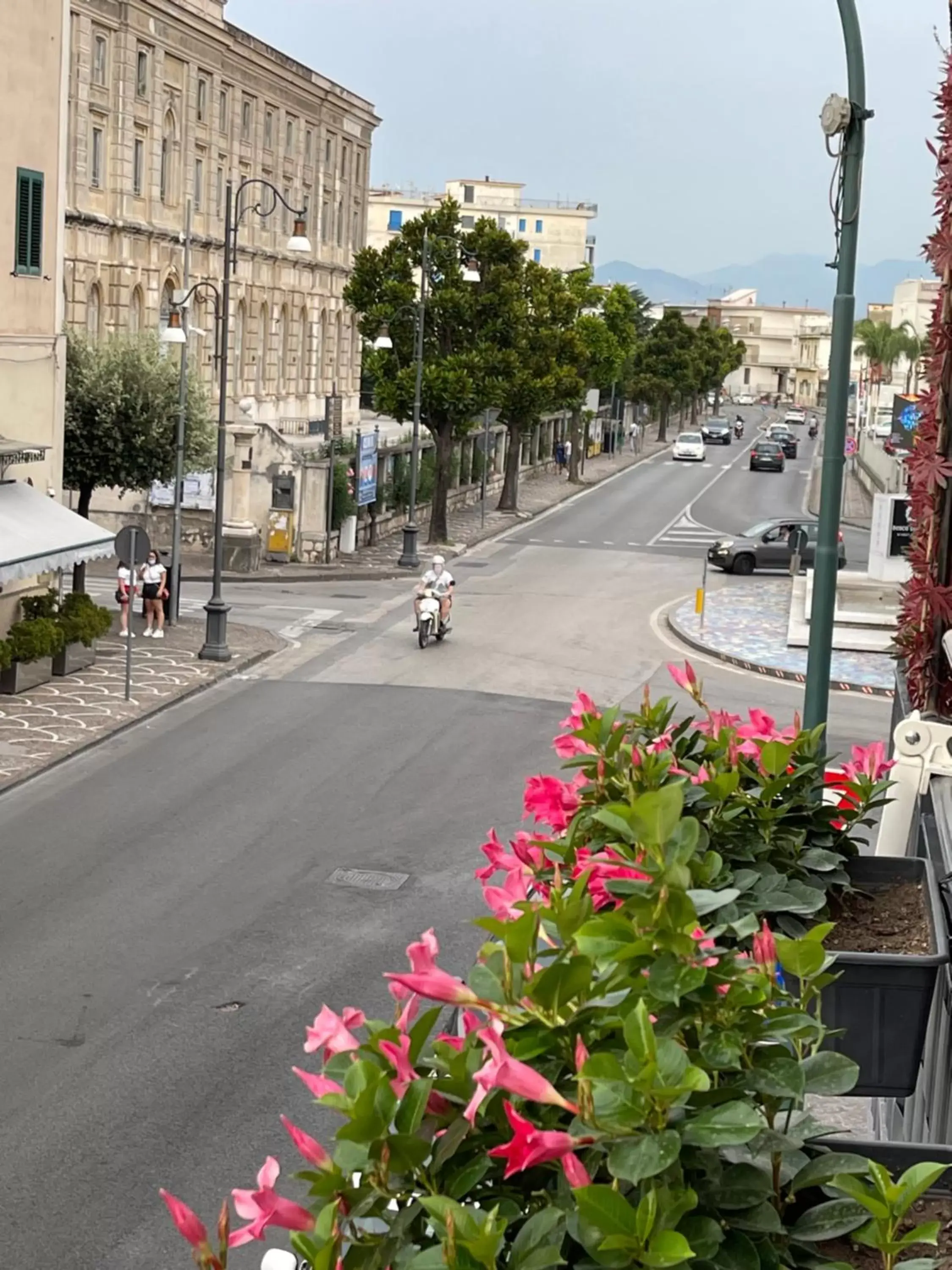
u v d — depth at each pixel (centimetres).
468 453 6344
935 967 499
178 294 5638
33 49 2592
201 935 1449
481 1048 314
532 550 5050
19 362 2619
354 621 3466
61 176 2722
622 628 3478
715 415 16512
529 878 432
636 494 7250
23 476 2662
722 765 579
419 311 4525
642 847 341
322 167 7175
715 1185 303
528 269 5800
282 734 2312
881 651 3234
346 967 1382
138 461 3397
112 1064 1162
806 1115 330
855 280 1030
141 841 1745
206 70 5719
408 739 2302
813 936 338
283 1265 676
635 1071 286
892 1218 305
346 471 4591
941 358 968
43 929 1448
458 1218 274
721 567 4597
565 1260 280
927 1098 739
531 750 2244
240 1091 1126
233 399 6206
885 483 6981
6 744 2147
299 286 6988
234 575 4131
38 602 2627
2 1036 1206
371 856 1716
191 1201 964
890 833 798
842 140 1014
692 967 312
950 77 952
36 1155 1016
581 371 7594
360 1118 293
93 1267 886
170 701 2498
